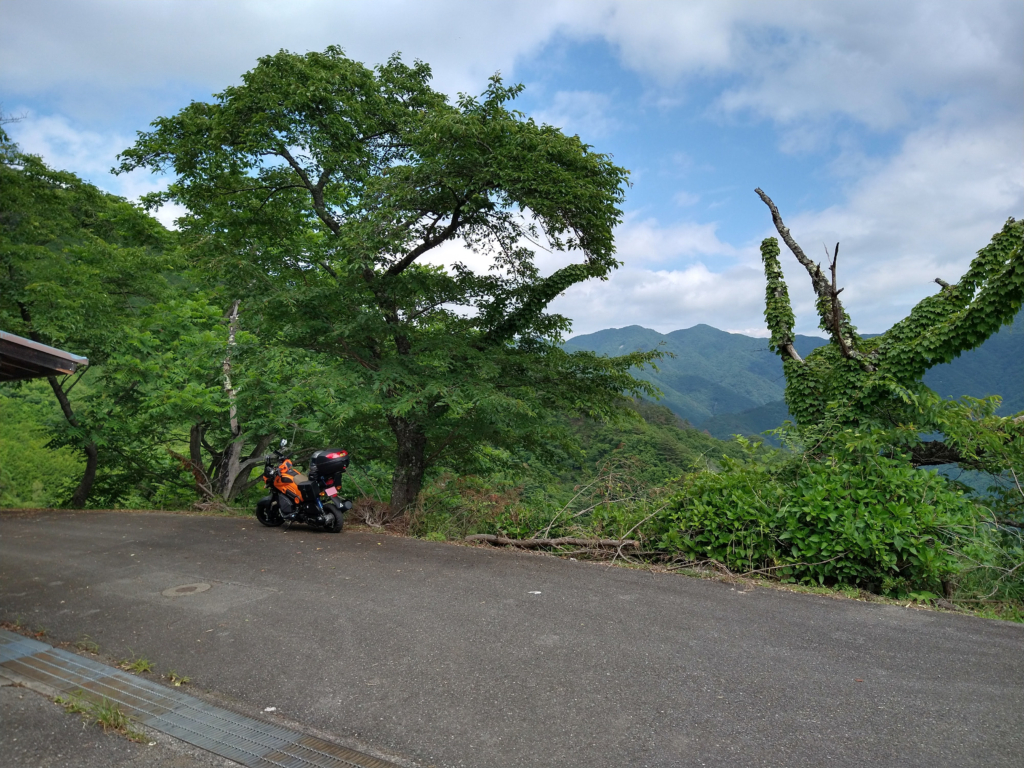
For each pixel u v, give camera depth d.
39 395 19.56
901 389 8.09
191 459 17.47
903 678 3.84
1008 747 3.03
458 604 5.40
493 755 3.05
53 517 10.73
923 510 6.16
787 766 2.89
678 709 3.47
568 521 8.05
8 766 2.95
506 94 8.97
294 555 7.35
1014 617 5.29
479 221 9.61
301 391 14.24
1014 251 7.63
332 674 4.03
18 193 13.42
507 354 9.99
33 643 4.65
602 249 9.68
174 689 3.87
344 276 9.96
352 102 9.72
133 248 16.25
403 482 10.09
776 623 4.88
